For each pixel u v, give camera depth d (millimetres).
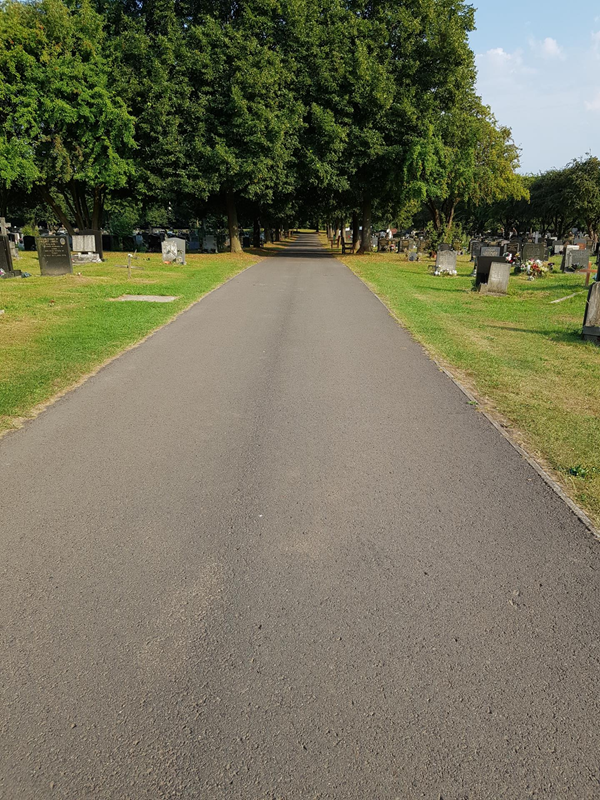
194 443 5324
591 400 6793
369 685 2631
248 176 29094
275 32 30562
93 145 28266
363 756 2287
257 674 2688
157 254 31188
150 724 2422
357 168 32125
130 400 6512
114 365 7984
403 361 8484
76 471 4723
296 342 9617
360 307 13633
